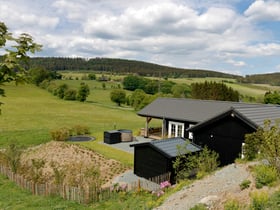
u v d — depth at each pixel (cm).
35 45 376
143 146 1488
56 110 5538
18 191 1364
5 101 6444
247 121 1396
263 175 764
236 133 1485
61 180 1334
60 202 1172
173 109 2439
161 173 1391
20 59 364
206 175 1084
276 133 888
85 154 2025
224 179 944
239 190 785
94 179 1299
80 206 1116
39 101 6900
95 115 5091
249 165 991
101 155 1983
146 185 1286
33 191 1332
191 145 1511
